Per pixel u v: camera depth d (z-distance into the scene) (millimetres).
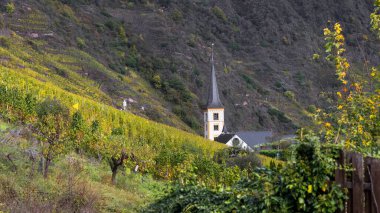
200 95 152750
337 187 6797
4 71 43781
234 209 8469
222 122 125750
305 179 7023
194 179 11211
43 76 78938
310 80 180625
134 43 165000
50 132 18234
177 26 189750
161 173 28000
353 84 10039
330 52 10422
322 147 7016
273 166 8094
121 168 26344
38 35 120625
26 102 30500
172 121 120250
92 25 162500
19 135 22125
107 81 114938
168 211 10164
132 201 17203
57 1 156625
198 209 9430
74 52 121750
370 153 8586
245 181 8836
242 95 158500
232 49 195250
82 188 14711
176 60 162875
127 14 186375
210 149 50250
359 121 9531
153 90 141375
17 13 124812
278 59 191500
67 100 43531
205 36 194250
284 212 7211
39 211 12125
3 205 12047
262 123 149500
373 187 6543
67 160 20766
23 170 15945
